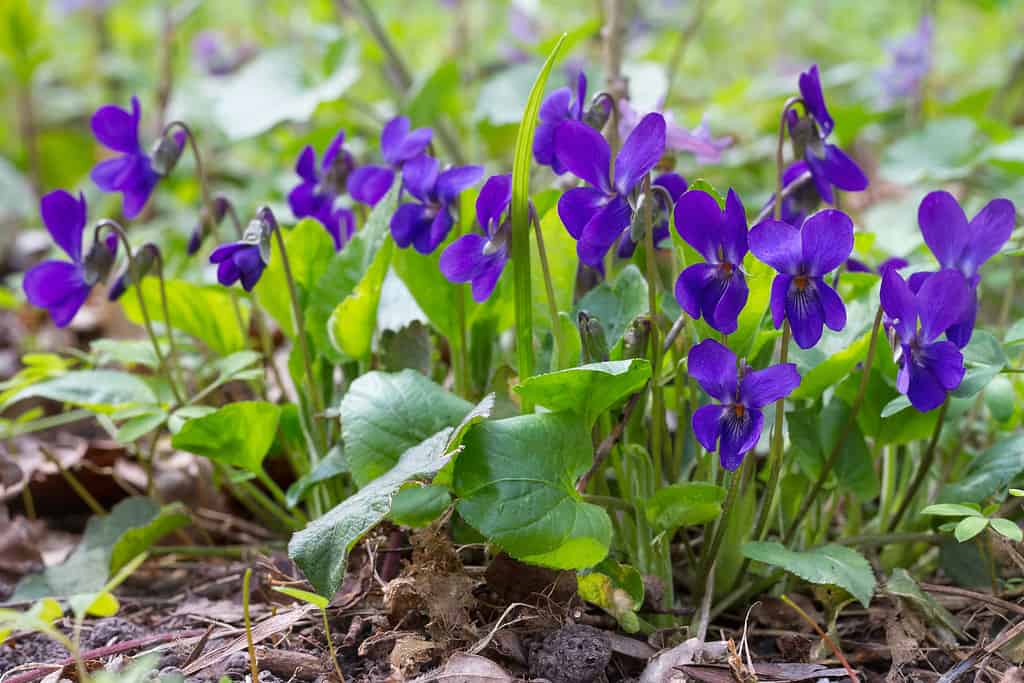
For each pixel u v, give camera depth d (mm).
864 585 491
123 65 1153
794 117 515
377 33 851
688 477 539
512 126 850
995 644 498
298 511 559
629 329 504
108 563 555
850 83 1246
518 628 503
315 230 558
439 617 500
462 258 491
